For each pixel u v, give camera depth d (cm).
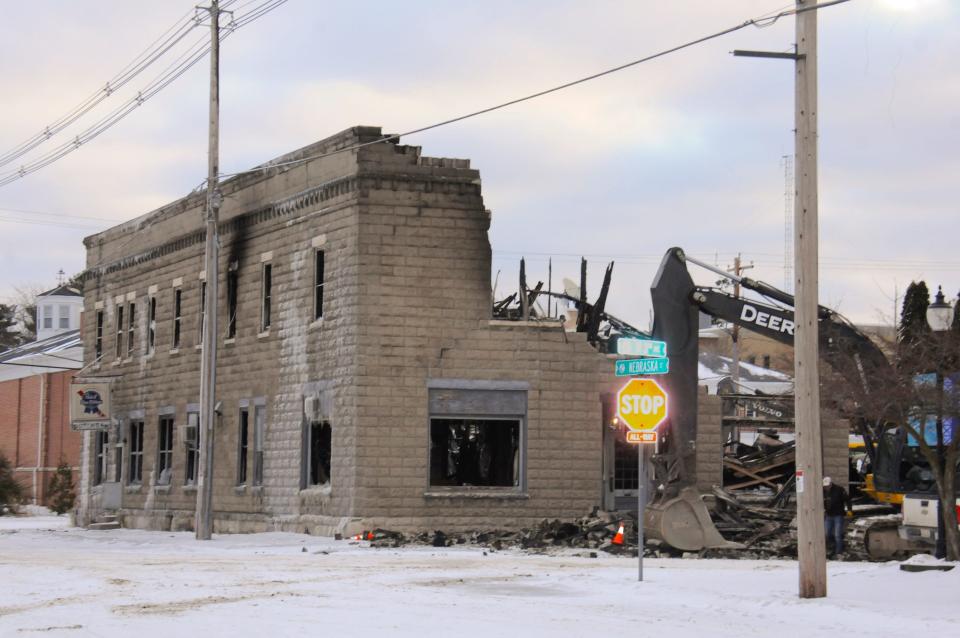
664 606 1784
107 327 5150
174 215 4600
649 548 2952
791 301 3095
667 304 2972
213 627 1516
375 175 3450
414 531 3397
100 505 5028
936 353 2411
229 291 4147
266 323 3934
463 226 3494
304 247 3716
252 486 3916
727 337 10244
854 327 2994
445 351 3459
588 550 2973
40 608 1720
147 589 1980
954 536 2342
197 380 4356
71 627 1511
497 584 2078
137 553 3011
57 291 9256
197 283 4409
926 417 2541
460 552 2966
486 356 3481
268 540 3409
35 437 7362
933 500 2616
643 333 3866
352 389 3419
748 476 3812
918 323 3019
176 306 4591
